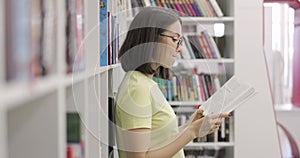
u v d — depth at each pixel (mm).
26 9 809
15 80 745
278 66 5043
